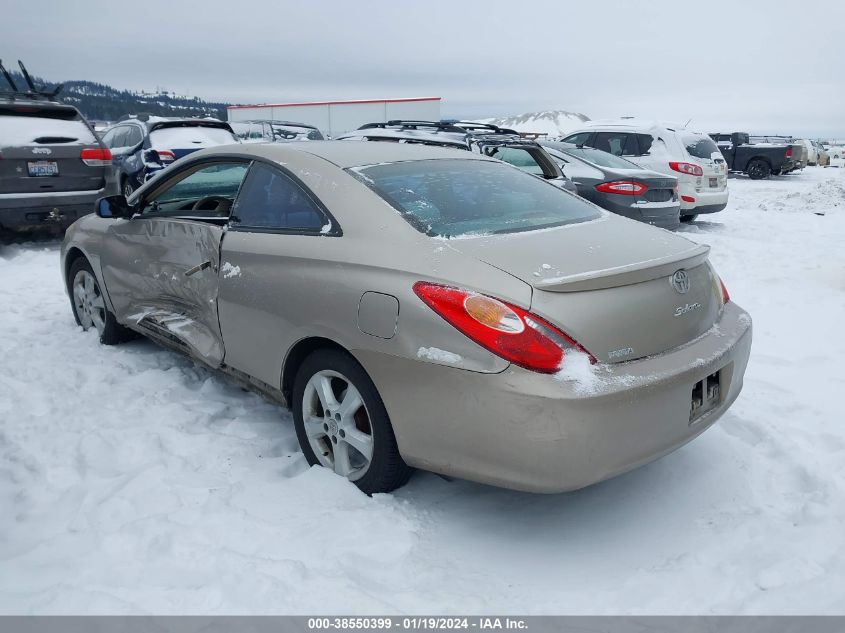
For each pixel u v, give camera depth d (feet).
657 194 30.17
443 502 9.68
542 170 26.45
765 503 9.67
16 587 7.83
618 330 8.15
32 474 10.43
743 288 21.94
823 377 14.34
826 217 41.73
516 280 8.09
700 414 9.02
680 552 8.59
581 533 9.05
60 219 27.50
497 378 7.75
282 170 10.78
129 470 10.48
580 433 7.68
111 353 15.56
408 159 11.21
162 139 35.73
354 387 9.35
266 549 8.46
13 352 15.60
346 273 9.16
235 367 11.39
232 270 11.01
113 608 7.39
